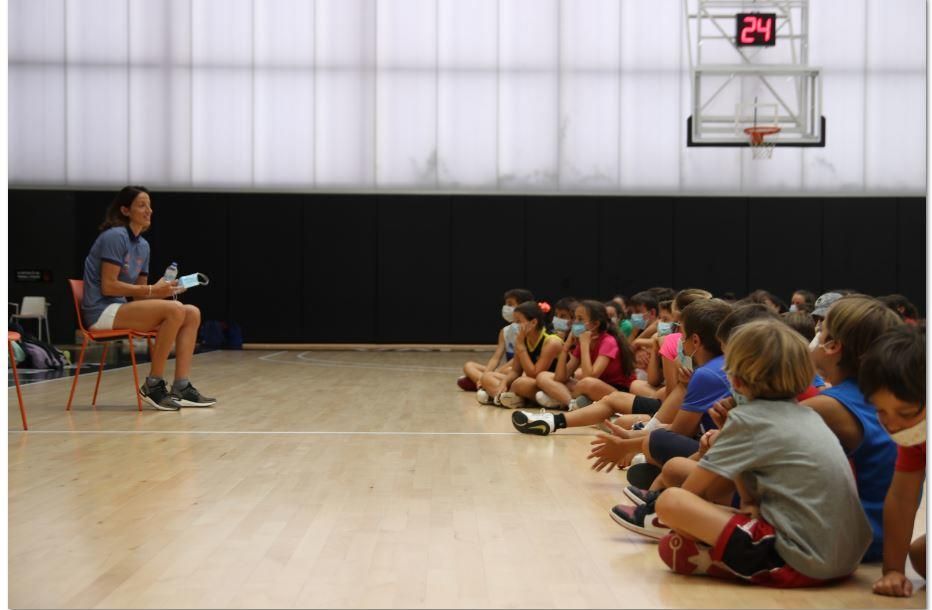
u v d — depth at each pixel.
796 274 13.34
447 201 13.48
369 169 13.37
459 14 13.23
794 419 2.06
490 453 3.96
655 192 13.31
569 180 13.34
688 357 3.13
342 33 13.23
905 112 13.02
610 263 13.43
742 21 11.00
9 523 2.63
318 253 13.51
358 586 2.04
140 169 13.21
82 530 2.55
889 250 13.22
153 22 13.11
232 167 13.31
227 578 2.10
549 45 13.23
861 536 2.05
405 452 3.98
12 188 13.03
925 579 2.12
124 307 5.41
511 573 2.16
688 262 13.39
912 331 1.87
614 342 5.17
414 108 13.32
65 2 13.03
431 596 1.97
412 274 13.58
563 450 4.06
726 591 2.03
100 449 3.99
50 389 6.66
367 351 12.98
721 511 2.08
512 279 13.52
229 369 9.35
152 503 2.91
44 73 13.05
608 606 1.92
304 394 6.70
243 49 13.23
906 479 2.00
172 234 13.34
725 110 11.23
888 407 1.87
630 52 13.19
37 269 13.06
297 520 2.69
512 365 6.04
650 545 2.43
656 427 3.22
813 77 11.12
